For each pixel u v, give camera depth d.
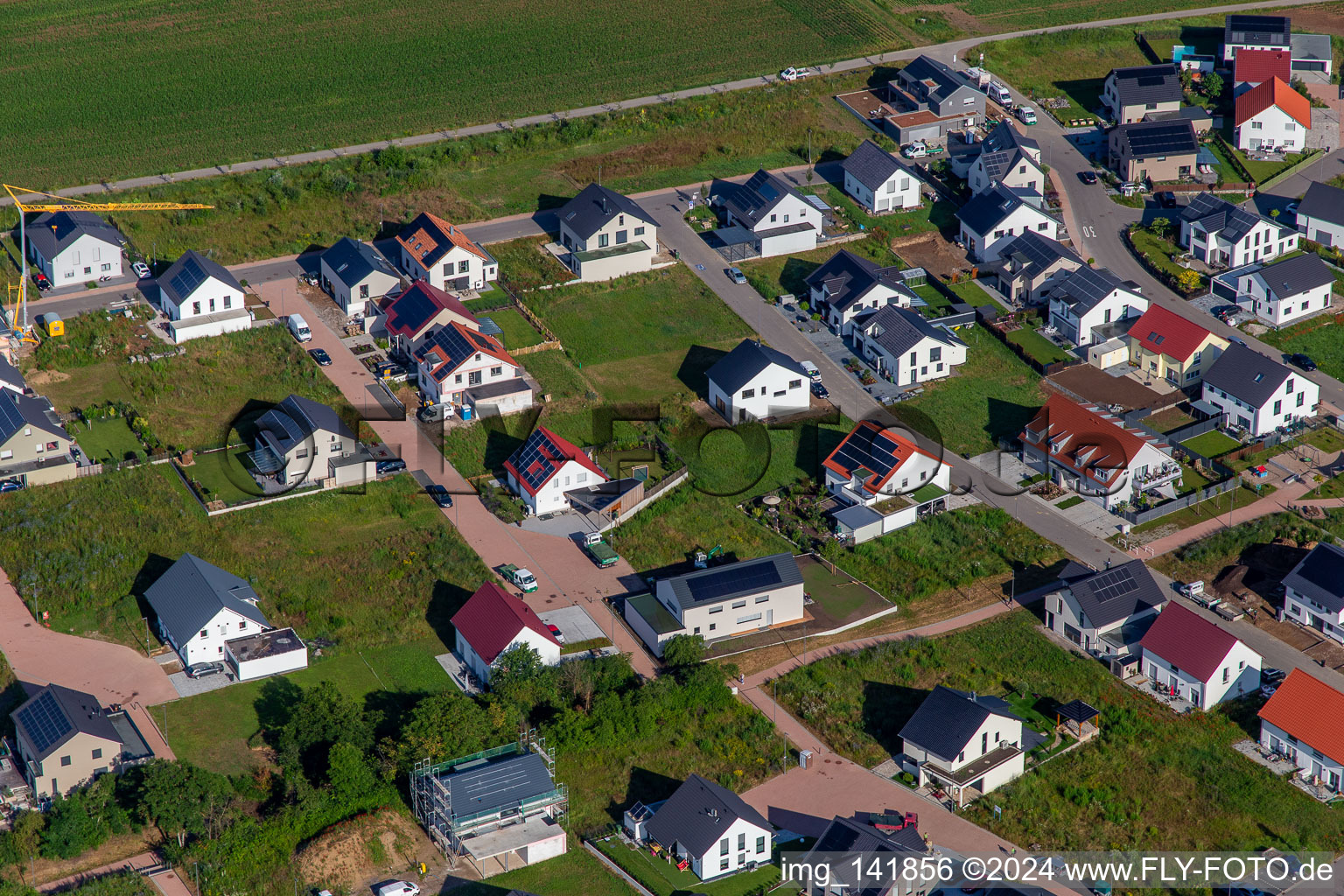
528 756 106.75
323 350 155.62
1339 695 111.06
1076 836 105.75
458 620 119.19
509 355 155.38
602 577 128.50
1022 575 129.88
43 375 150.12
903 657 120.81
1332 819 107.25
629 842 104.44
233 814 102.44
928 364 155.00
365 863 101.38
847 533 133.00
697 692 114.75
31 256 168.50
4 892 97.25
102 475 136.25
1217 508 137.38
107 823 101.88
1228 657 115.69
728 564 129.75
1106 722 114.81
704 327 163.38
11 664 116.25
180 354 154.25
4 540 128.12
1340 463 142.50
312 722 108.00
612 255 170.25
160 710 112.25
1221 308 165.50
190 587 118.56
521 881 101.12
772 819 106.62
